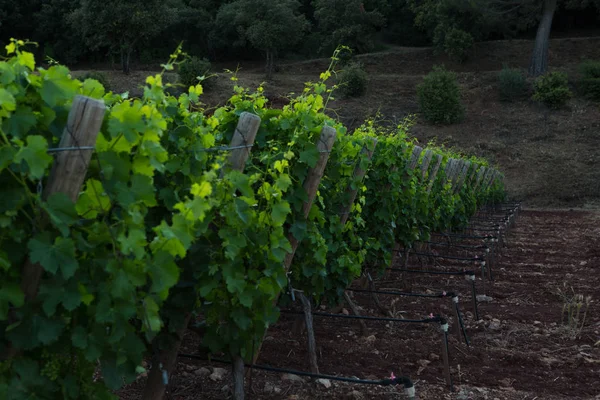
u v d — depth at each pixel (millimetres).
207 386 4199
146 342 3328
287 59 38469
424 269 8914
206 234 3236
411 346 5289
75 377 2400
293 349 5047
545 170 24766
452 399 4172
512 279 8531
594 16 39594
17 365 2209
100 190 2289
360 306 6746
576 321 5922
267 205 3549
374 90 30609
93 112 2148
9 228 2123
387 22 41062
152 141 2404
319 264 4637
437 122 27766
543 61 30859
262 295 3521
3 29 37562
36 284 2230
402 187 7262
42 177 2174
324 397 4113
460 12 33750
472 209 12758
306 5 42219
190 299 3336
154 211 3174
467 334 5723
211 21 37938
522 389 4422
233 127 4047
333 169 5000
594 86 28766
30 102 2193
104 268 2354
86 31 28578
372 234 6594
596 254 10852
